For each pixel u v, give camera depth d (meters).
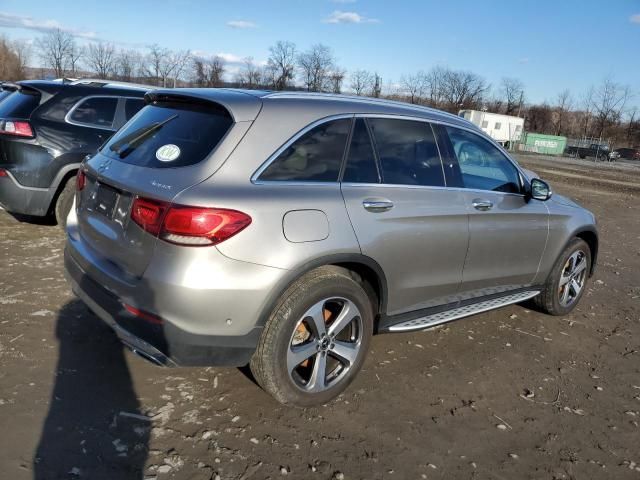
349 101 3.42
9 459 2.51
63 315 4.02
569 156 65.19
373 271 3.24
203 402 3.11
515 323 4.84
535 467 2.87
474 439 3.05
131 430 2.81
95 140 5.88
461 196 3.80
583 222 4.92
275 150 2.92
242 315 2.71
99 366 3.38
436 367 3.84
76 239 3.32
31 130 5.57
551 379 3.86
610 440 3.18
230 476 2.56
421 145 3.70
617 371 4.09
